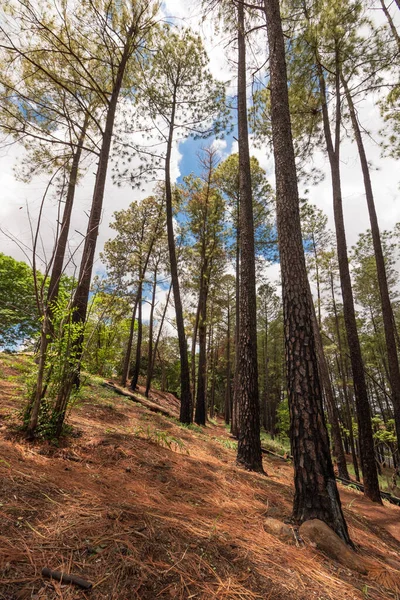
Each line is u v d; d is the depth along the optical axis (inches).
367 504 221.1
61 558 53.9
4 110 264.1
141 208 649.6
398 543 128.1
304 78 266.8
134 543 62.2
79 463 105.9
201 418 508.1
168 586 52.7
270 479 176.6
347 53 238.2
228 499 111.1
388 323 309.3
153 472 117.5
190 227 553.9
